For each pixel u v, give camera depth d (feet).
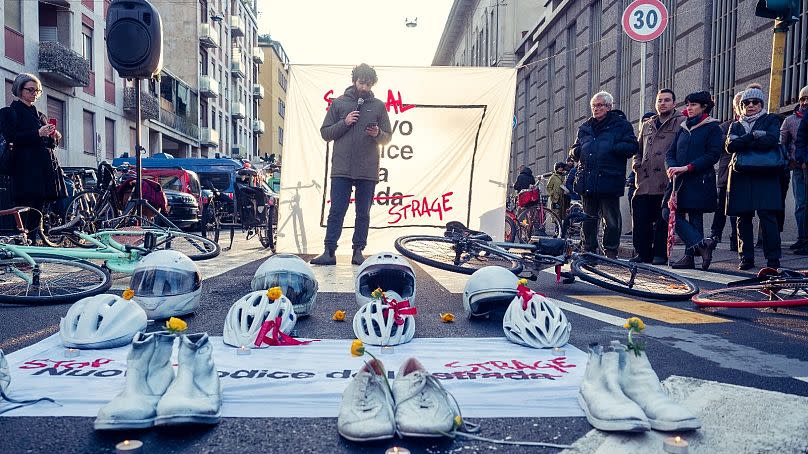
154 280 11.84
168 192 49.65
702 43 40.96
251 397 7.23
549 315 10.06
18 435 6.11
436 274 20.94
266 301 10.05
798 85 32.37
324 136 21.99
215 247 21.24
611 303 14.90
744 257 21.89
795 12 20.42
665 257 24.72
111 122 96.48
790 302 12.96
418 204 25.12
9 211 17.62
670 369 8.73
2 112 21.08
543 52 81.76
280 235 24.58
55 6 80.28
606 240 23.24
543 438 6.15
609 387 6.61
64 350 9.20
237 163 76.64
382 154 25.02
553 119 77.10
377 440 5.92
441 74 25.07
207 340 7.13
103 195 26.84
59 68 75.15
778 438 6.07
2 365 7.14
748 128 20.45
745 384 8.00
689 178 21.76
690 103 21.85
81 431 6.24
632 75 52.80
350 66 24.57
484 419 6.63
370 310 10.16
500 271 12.34
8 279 14.01
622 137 22.62
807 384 8.00
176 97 128.77
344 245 24.90
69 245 21.77
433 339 10.38
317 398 7.22
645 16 32.89
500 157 25.26
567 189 34.65
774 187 20.24
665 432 6.22
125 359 8.80
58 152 78.89
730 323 12.34
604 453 5.75
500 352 9.44
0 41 66.85
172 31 142.00
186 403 6.21
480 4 123.24
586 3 63.52
